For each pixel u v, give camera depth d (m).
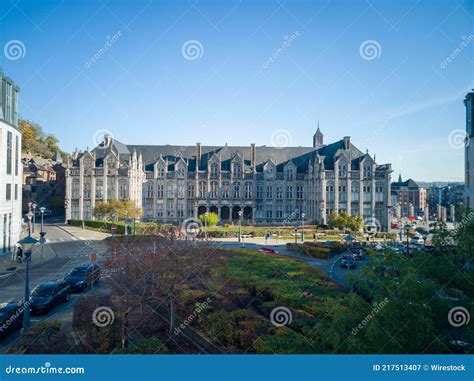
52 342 16.47
